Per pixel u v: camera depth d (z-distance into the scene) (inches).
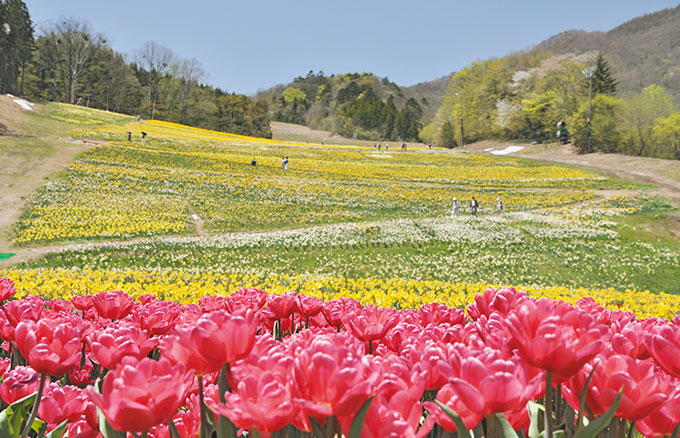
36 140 2036.2
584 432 40.4
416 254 927.7
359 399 36.1
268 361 44.6
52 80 4399.6
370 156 2834.6
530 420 52.4
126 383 38.1
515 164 2598.4
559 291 551.2
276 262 823.1
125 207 1255.5
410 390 42.2
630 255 992.2
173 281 538.6
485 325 59.0
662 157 3125.0
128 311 95.3
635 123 3041.3
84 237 971.3
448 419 43.1
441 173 2258.9
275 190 1638.8
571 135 3169.3
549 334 39.7
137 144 2346.2
